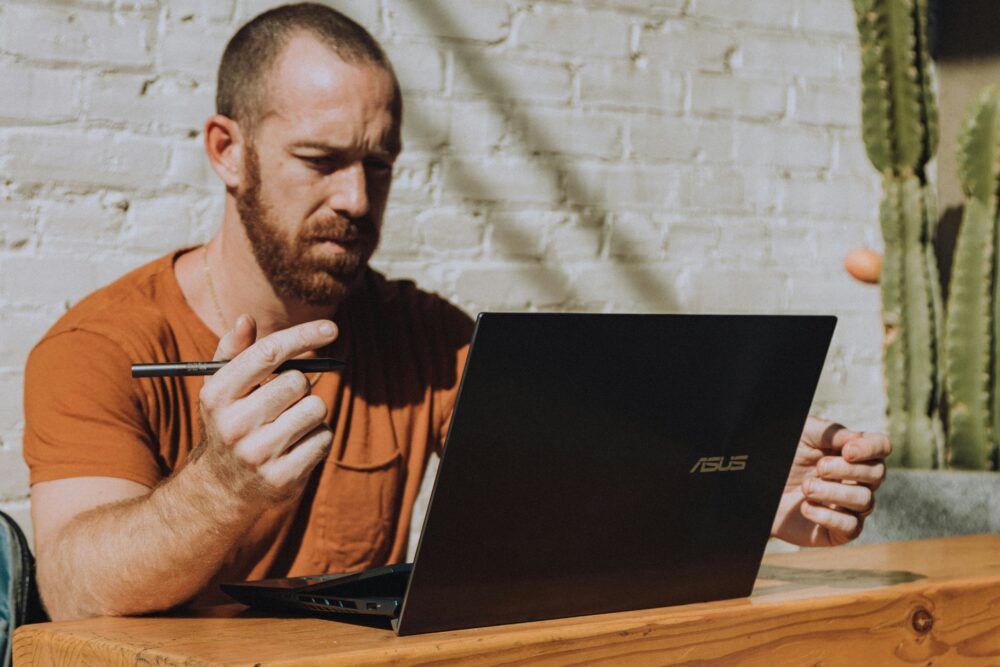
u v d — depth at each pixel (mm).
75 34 1723
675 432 744
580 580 723
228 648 613
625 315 701
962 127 1898
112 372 1103
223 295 1254
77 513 986
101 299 1214
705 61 2277
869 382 2434
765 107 2340
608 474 717
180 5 1796
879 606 789
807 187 2383
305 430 730
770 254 2338
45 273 1703
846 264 2098
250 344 762
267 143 1195
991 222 1872
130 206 1762
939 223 2541
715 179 2281
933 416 1938
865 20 1970
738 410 771
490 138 2051
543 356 668
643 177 2203
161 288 1238
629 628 666
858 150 2445
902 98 1957
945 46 2539
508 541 683
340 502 1265
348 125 1189
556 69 2115
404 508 1346
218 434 720
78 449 1041
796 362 792
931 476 1723
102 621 749
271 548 1205
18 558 883
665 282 2223
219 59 1825
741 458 783
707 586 789
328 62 1196
